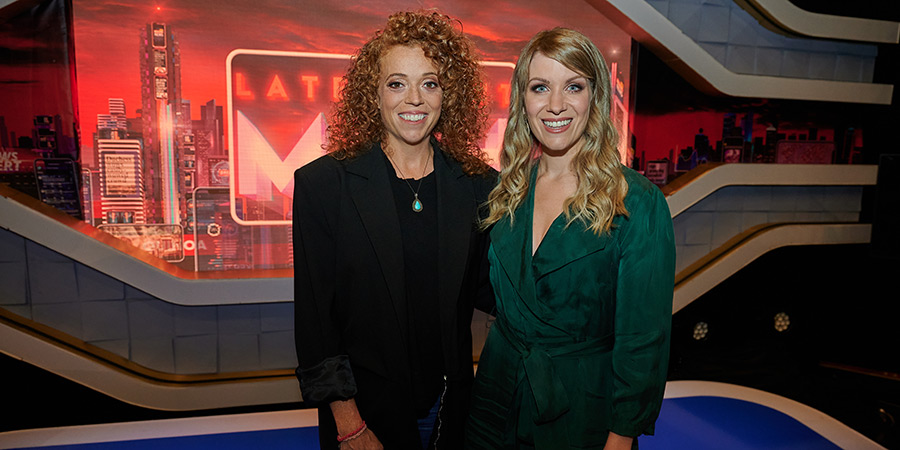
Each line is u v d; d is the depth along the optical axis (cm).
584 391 112
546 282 112
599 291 110
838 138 374
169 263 295
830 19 342
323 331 115
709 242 367
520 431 116
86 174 282
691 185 335
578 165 112
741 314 366
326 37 303
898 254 347
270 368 313
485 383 126
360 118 120
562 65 106
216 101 293
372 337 117
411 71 113
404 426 119
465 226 121
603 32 335
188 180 295
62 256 279
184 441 224
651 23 314
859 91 358
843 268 376
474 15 318
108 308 288
